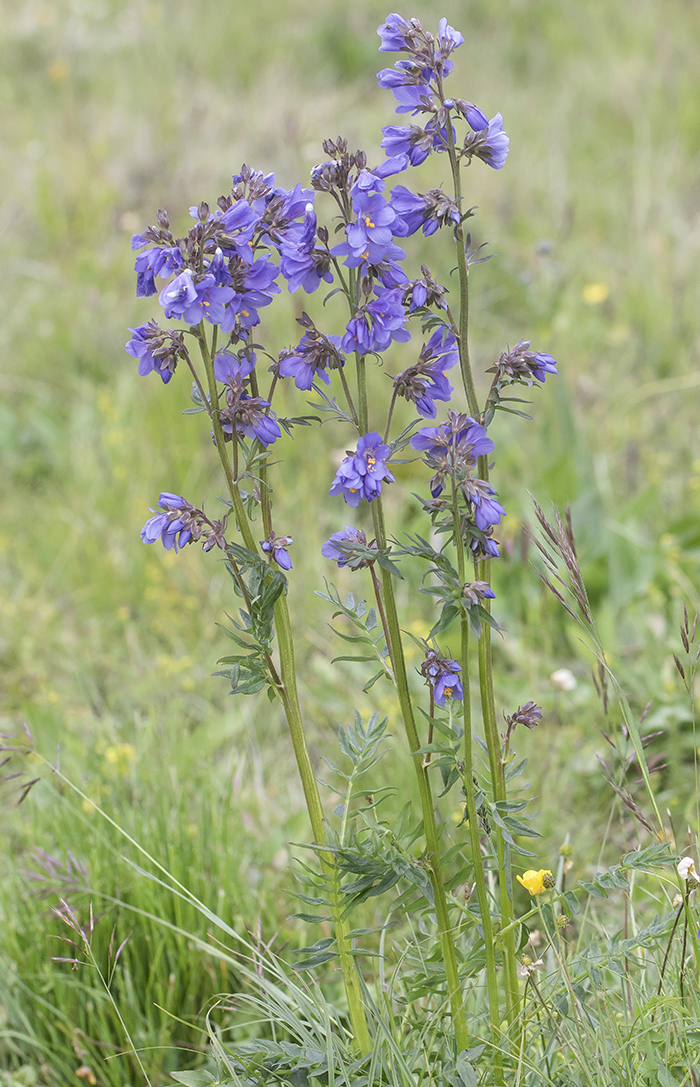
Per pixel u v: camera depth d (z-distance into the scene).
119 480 4.40
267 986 1.98
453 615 1.64
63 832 2.61
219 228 1.55
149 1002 2.26
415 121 7.04
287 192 1.64
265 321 5.04
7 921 2.43
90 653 3.74
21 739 3.08
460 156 1.65
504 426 4.50
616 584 3.62
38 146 7.05
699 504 4.00
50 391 5.18
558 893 1.79
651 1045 1.77
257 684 1.75
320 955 1.84
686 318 5.12
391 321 1.58
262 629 1.70
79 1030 2.22
